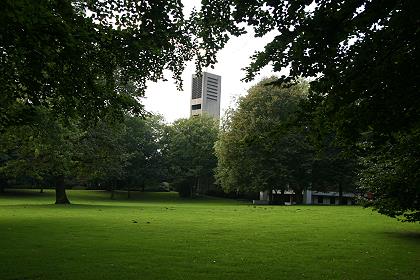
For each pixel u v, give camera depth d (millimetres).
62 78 10953
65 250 11289
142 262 9883
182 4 10742
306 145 45250
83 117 13148
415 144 12547
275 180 46344
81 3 11508
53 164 31953
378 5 7258
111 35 10492
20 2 7004
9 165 32688
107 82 11867
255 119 45188
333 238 14633
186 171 69312
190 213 26328
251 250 11828
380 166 15141
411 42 7805
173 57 12477
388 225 19469
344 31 7590
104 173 37625
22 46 9289
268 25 8703
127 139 62438
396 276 8945
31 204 37000
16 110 13047
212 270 9188
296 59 8320
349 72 8109
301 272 9156
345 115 8719
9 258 10125
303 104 8805
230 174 48688
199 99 95375
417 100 8195
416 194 14102
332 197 66500
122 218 21359
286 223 19891
